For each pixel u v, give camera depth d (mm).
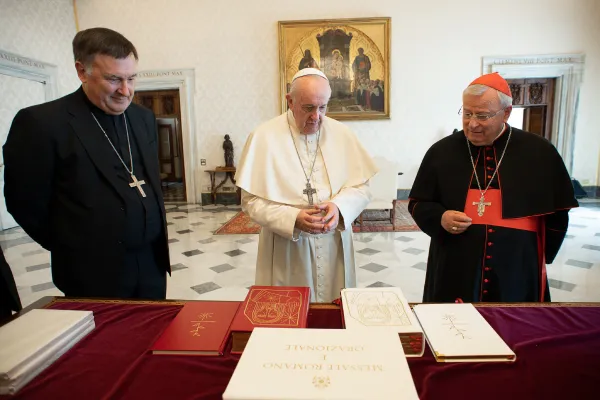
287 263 1751
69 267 1510
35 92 6898
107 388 873
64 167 1496
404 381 773
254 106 8125
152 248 1735
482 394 833
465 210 1631
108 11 7965
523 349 988
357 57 7812
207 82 8117
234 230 5867
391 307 1097
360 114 7977
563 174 1552
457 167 1692
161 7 7934
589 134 7828
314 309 1221
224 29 7941
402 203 7781
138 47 8086
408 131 8023
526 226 1569
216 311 1176
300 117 1592
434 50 7766
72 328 1052
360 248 4734
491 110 1470
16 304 1396
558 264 3953
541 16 7539
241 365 822
